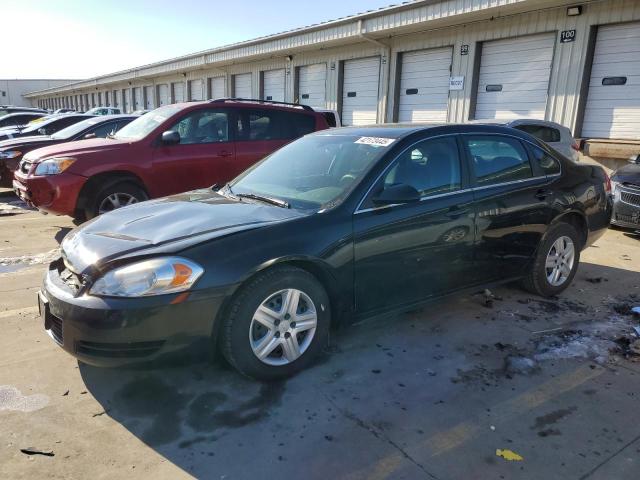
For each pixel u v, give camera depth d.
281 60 20.44
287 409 2.96
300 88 19.86
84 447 2.60
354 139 4.13
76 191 6.57
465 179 4.05
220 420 2.84
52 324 3.07
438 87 14.56
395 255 3.60
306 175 3.96
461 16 12.66
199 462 2.51
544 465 2.52
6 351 3.58
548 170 4.72
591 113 11.63
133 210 3.74
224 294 2.93
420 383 3.26
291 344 3.24
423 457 2.56
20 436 2.67
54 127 13.86
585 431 2.79
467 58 13.58
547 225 4.59
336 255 3.31
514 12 12.20
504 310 4.49
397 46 15.44
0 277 5.18
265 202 3.72
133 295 2.77
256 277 3.06
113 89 40.84
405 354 3.64
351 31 15.48
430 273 3.83
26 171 7.03
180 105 7.58
